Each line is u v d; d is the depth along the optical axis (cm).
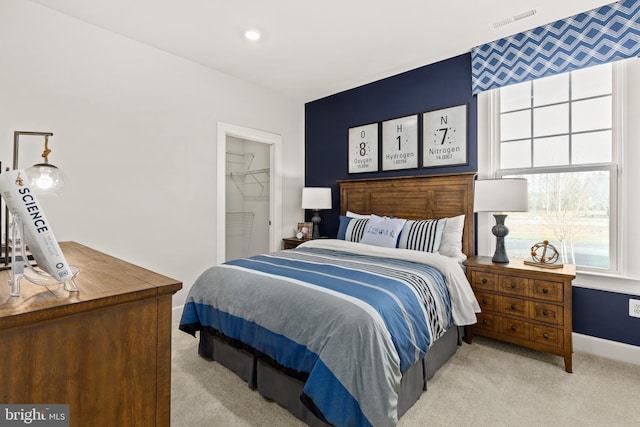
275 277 193
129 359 90
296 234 454
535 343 227
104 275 108
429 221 291
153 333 94
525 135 284
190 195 329
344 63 334
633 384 199
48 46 241
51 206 245
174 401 180
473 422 164
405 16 250
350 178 409
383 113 374
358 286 176
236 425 162
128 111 284
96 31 265
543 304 224
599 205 249
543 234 275
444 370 215
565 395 187
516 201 241
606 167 244
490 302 248
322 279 188
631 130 231
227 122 362
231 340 194
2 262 117
